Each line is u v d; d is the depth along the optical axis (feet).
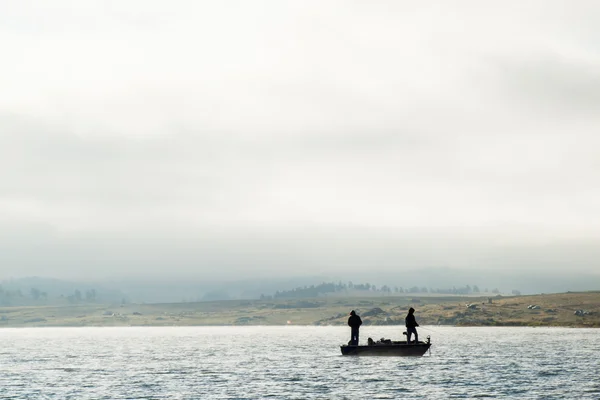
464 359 268.41
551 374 208.03
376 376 208.44
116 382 204.13
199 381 204.23
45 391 182.39
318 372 225.56
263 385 190.70
